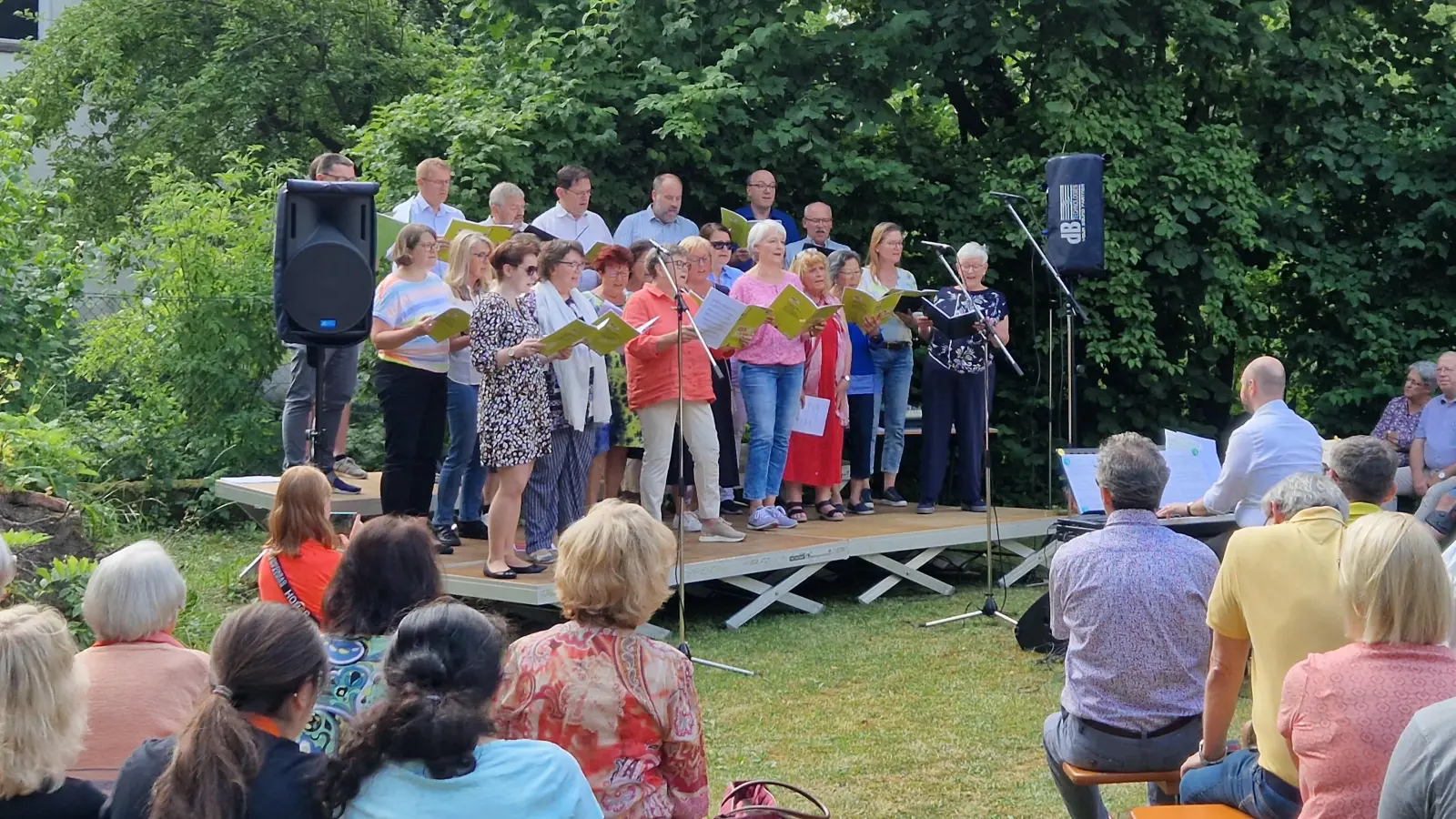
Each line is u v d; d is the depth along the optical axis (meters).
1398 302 11.05
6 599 5.49
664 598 2.96
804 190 10.41
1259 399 5.80
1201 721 3.79
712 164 9.93
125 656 3.15
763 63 9.81
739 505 8.47
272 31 16.14
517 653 2.88
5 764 2.34
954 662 6.41
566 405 6.36
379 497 7.29
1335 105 10.95
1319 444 5.71
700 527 7.81
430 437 6.61
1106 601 3.76
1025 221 10.30
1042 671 6.26
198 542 8.91
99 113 16.23
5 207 8.55
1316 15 10.79
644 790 2.86
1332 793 2.85
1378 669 2.84
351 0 16.45
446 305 6.49
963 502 8.82
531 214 9.34
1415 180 10.61
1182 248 10.41
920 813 4.55
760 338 7.74
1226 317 10.70
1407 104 11.05
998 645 6.73
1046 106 10.16
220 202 10.31
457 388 6.84
